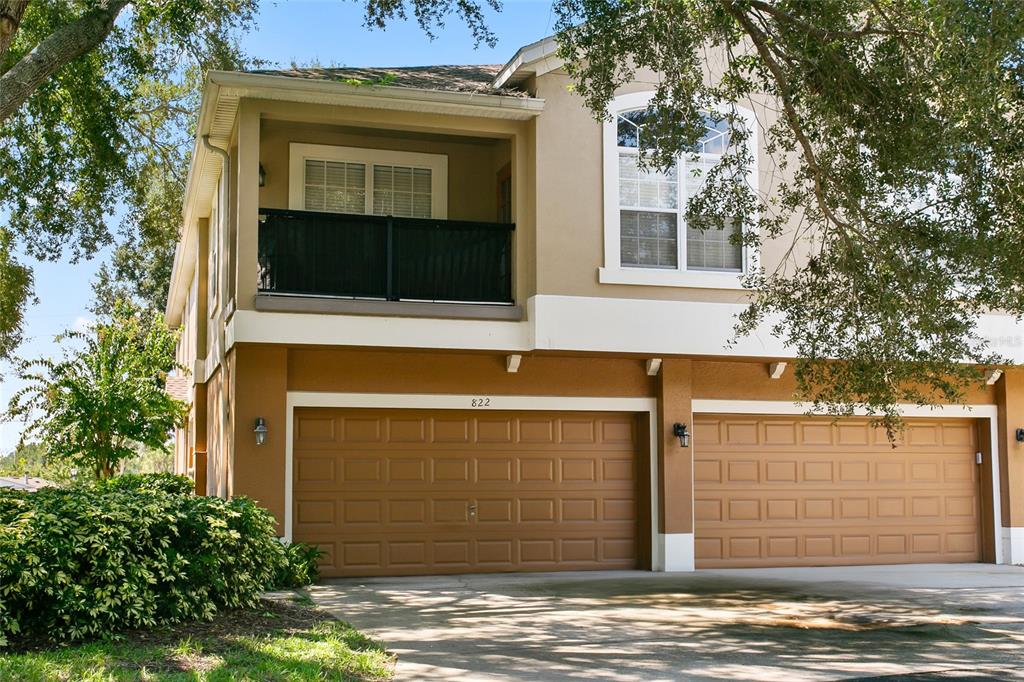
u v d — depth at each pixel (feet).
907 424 54.08
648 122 38.22
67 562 26.30
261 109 42.65
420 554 46.65
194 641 27.09
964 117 30.19
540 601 38.68
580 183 45.68
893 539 53.06
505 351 45.39
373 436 46.60
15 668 22.26
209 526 30.30
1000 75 29.43
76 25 35.09
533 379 47.93
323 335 42.93
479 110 44.42
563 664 27.53
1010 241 32.42
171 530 29.63
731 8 34.88
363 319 43.55
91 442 69.77
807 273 41.27
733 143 39.01
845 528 52.34
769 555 51.06
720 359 48.85
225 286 47.96
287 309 42.57
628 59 46.47
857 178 35.68
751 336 47.32
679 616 35.68
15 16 31.71
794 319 38.55
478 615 35.24
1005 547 53.83
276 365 44.01
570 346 44.80
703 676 26.45
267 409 43.73
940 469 54.39
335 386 45.42
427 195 51.39
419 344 44.11
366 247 44.65
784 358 48.39
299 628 30.42
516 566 47.75
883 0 33.01
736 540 50.65
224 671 23.56
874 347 36.55
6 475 93.50
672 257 46.68
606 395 48.88
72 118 54.29
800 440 52.21
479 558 47.37
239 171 42.34
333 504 45.80
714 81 46.39
